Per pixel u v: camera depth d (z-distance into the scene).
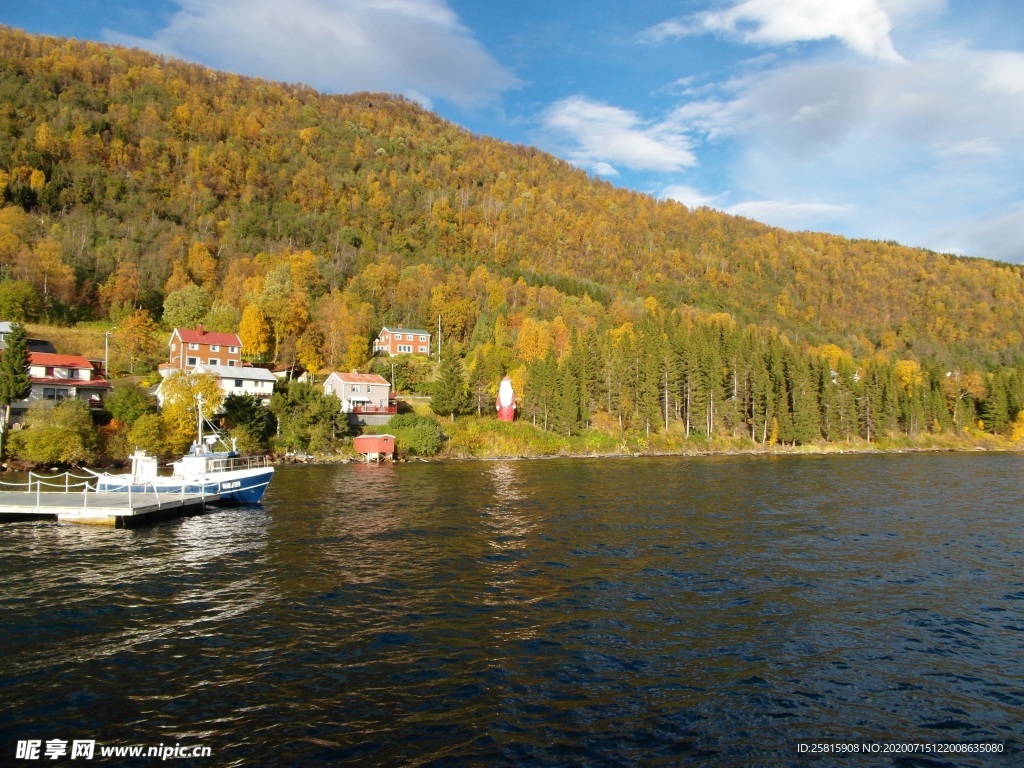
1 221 114.25
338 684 13.44
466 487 47.62
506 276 184.88
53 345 89.88
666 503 39.34
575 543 27.33
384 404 93.69
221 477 38.19
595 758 10.73
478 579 21.61
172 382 63.62
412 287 149.25
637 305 175.75
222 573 22.25
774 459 81.25
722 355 115.94
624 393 101.06
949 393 121.19
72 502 33.50
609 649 15.55
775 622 17.61
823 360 116.06
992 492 46.34
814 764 10.70
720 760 10.77
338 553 25.36
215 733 11.36
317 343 106.81
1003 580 22.03
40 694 12.84
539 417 97.00
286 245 162.88
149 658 14.70
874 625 17.48
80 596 19.45
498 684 13.55
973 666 14.84
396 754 10.75
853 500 41.34
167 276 124.06
